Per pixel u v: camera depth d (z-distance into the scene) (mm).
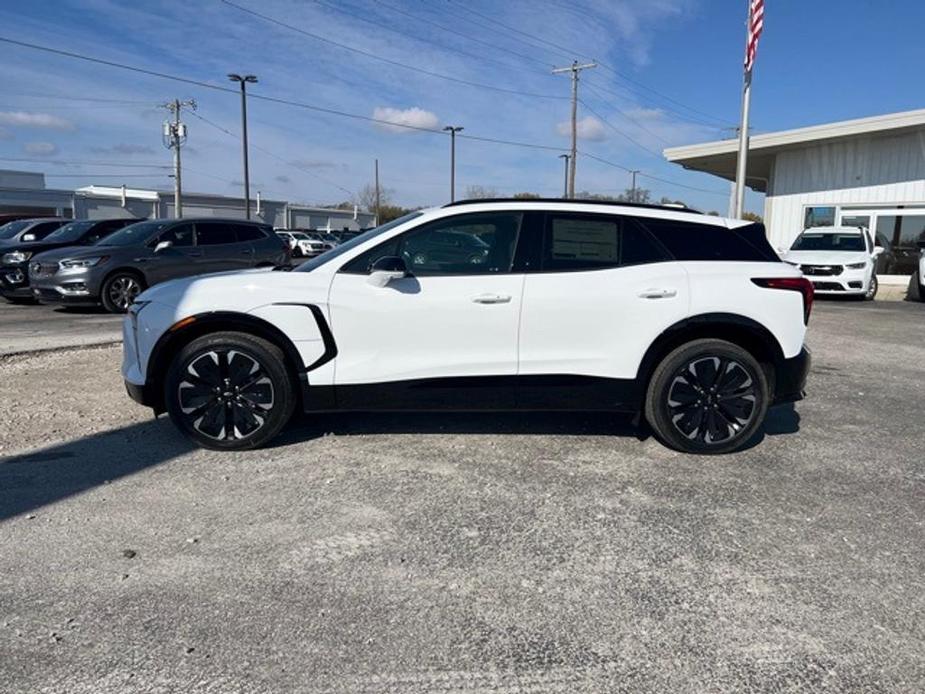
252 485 3885
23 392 5871
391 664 2369
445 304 4320
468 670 2346
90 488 3812
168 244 11688
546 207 4508
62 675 2277
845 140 18688
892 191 18141
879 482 4086
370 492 3811
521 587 2869
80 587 2807
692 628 2598
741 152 14961
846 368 7508
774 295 4492
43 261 11344
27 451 4395
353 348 4363
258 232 12930
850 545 3277
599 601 2773
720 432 4520
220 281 4434
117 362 7191
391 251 4434
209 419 4371
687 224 4609
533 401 4469
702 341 4480
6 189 46406
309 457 4348
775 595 2834
